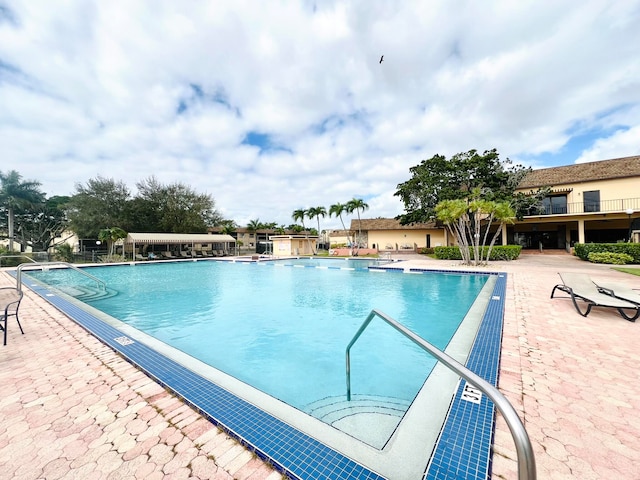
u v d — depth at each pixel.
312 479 1.92
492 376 3.35
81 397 3.09
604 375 3.37
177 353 4.41
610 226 25.36
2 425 2.61
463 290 11.08
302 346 5.67
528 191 25.88
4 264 23.58
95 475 2.02
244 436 2.37
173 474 2.02
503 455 2.11
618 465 2.01
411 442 2.29
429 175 24.33
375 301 9.53
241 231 52.78
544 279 11.14
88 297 10.68
